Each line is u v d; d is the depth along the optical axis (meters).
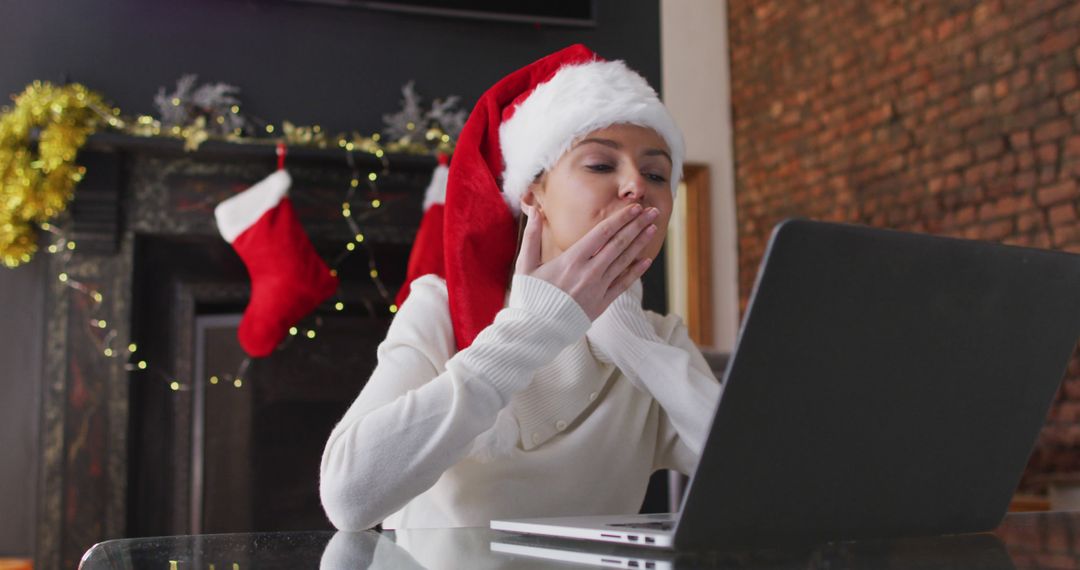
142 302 3.28
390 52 3.42
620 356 1.09
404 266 3.48
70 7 3.25
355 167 3.33
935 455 0.74
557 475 1.08
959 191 4.85
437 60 3.45
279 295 3.08
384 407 0.89
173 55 3.29
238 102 3.31
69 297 3.16
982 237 4.71
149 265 3.31
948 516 0.77
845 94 5.61
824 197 5.74
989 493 0.79
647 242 0.92
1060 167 4.33
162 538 0.78
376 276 3.44
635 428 1.13
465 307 1.11
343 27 3.40
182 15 3.30
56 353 3.14
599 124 1.06
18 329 3.24
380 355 1.06
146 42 3.28
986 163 4.71
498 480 1.06
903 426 0.71
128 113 3.24
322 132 3.33
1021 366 0.76
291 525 3.27
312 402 3.33
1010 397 0.76
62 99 3.04
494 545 0.72
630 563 0.62
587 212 1.06
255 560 0.65
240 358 3.29
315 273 3.15
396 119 3.35
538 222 0.93
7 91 3.21
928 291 0.68
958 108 4.89
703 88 6.44
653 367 1.08
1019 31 4.55
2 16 3.22
